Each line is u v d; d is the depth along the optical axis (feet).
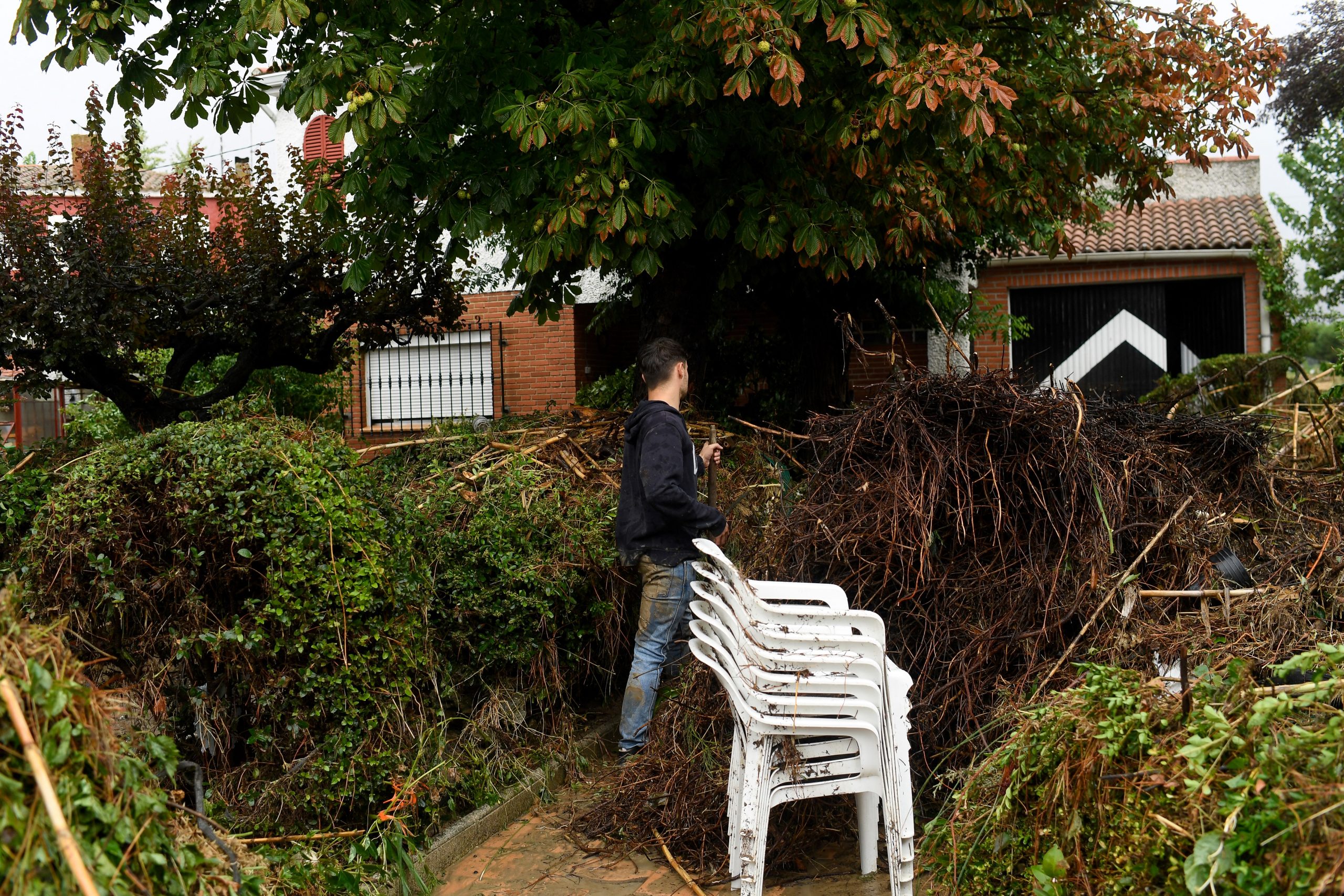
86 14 16.22
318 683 10.46
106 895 5.36
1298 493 14.80
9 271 21.30
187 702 10.89
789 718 9.08
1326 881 5.29
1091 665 8.16
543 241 18.10
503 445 18.33
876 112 16.83
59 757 5.46
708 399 33.24
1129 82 22.22
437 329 27.91
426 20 19.42
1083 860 7.00
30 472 14.23
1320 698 6.95
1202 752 6.41
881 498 11.48
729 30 15.49
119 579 10.50
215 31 17.60
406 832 10.68
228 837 7.66
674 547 13.00
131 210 24.35
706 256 23.45
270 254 24.39
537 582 13.80
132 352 23.24
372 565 10.84
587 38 19.69
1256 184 49.85
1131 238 44.62
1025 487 11.33
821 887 10.15
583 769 13.93
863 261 19.01
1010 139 20.36
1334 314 52.16
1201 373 29.71
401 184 18.67
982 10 18.51
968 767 10.20
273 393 30.81
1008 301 45.34
